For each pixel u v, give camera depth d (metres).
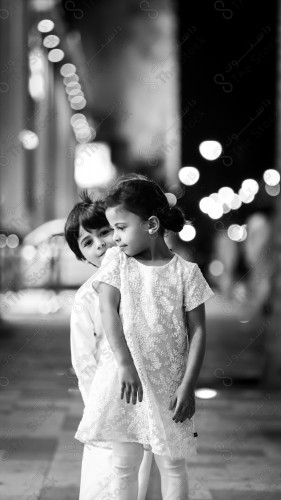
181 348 3.59
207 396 8.33
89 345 3.84
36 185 24.61
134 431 3.52
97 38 32.50
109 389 3.53
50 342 12.45
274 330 9.03
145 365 3.50
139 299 3.54
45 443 6.10
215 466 5.57
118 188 3.57
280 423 6.96
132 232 3.57
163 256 3.66
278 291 9.14
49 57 25.47
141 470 3.81
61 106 33.50
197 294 3.61
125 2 32.19
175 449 3.48
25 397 8.08
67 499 4.68
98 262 4.01
